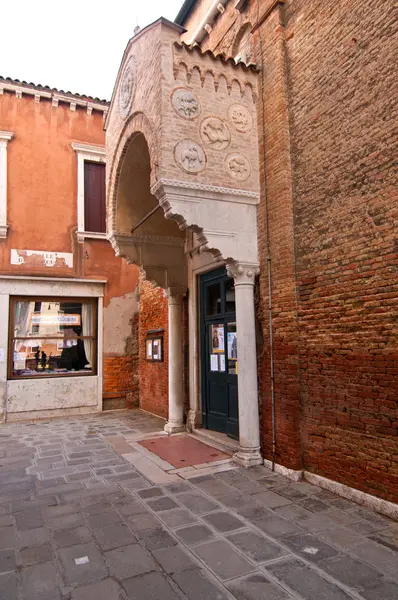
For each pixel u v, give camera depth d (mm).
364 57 4957
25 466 6625
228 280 7859
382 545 3828
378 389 4594
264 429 6273
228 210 6348
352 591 3150
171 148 5969
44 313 11633
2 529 4332
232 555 3699
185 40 9945
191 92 6219
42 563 3641
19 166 11602
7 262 11180
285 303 5898
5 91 11672
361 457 4770
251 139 6602
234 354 7551
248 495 5102
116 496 5211
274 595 3121
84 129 12477
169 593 3176
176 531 4191
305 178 5762
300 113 5906
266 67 6520
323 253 5402
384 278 4586
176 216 6027
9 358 11008
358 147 4980
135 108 7062
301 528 4191
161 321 10836
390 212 4547
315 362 5453
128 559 3672
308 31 5836
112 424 10047
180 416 8875
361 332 4828
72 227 12016
